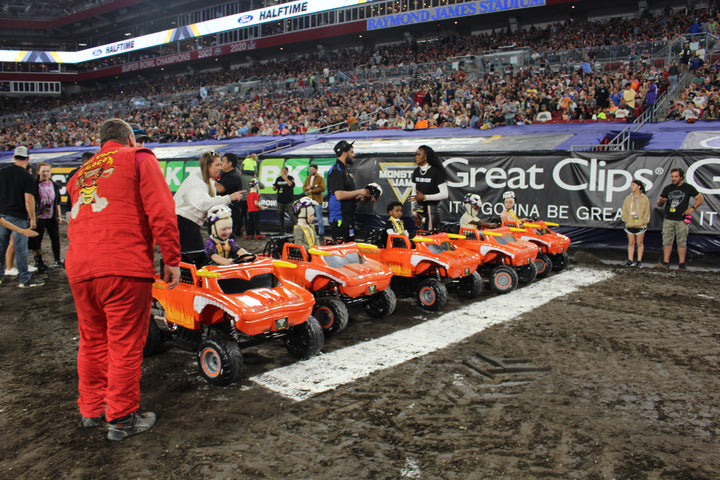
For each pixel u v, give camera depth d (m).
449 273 6.69
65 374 4.78
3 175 8.02
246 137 22.28
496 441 3.43
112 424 3.51
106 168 3.42
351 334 5.81
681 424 3.66
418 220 8.35
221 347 4.29
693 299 7.12
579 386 4.32
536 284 8.16
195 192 5.09
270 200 14.84
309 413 3.86
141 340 3.57
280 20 46.12
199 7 56.31
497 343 5.40
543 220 10.66
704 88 17.19
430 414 3.83
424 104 22.66
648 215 9.25
